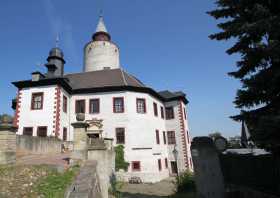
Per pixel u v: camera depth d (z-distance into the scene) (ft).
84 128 37.11
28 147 53.57
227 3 33.24
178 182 51.26
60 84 83.35
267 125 24.41
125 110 88.38
